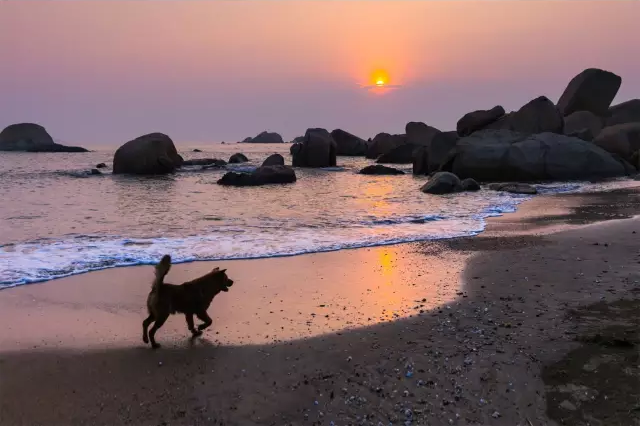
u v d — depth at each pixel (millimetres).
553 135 29922
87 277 8508
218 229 13312
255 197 21250
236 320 6621
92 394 4762
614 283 7844
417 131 54750
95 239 11742
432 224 14258
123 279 8422
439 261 9703
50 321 6566
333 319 6609
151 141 35250
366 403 4539
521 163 28016
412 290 7832
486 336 5898
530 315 6555
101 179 30188
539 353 5371
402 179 30953
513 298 7285
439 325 6312
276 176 28016
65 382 4980
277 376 5074
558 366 5059
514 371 5004
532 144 28672
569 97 47906
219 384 4938
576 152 28656
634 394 4457
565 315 6500
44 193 22125
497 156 28266
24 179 29531
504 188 23422
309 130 45094
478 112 39094
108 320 6645
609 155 29859
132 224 14047
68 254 10094
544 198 20562
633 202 18859
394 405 4496
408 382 4875
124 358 5520
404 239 11906
